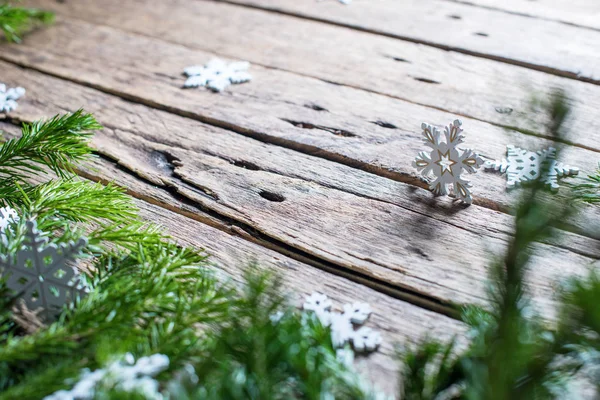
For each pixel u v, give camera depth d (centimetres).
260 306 31
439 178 41
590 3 58
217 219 41
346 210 41
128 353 32
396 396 33
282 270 38
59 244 34
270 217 41
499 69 51
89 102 50
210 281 35
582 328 29
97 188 39
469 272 38
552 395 30
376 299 37
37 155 39
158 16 59
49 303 34
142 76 52
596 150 44
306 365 30
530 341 28
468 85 50
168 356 32
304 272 38
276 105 49
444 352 31
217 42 55
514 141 45
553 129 27
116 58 54
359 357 35
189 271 36
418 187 42
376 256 39
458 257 39
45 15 56
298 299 37
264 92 50
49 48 55
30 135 39
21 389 30
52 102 50
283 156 45
